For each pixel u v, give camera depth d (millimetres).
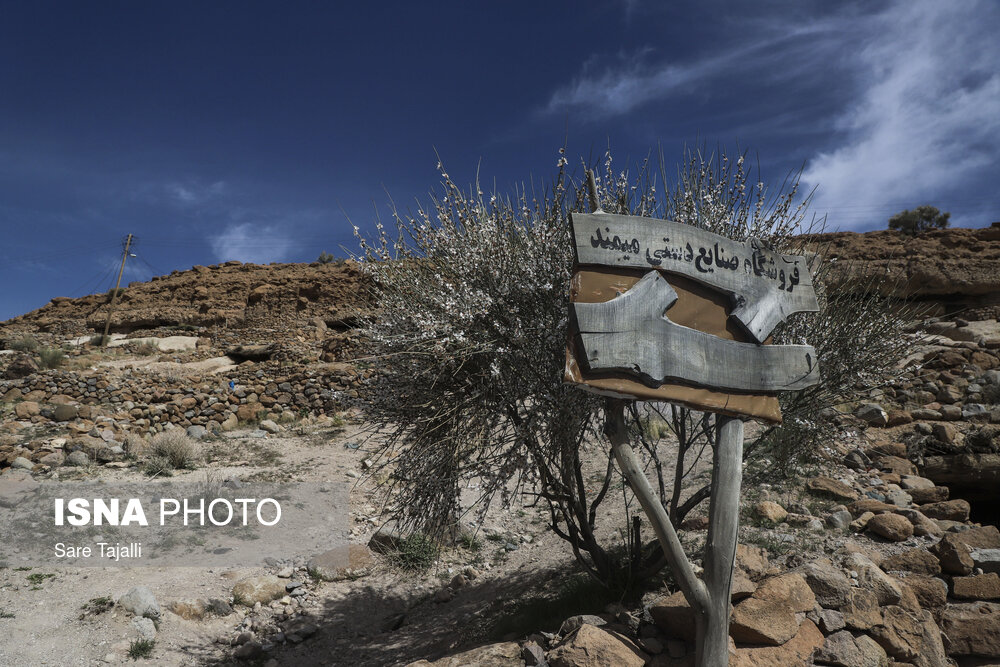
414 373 5684
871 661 4871
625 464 4684
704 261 4848
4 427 13484
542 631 5605
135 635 6723
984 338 14516
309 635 7445
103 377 16688
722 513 4621
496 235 5582
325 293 51281
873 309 6746
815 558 5914
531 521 10305
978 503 8812
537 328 5383
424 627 7449
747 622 4832
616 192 5805
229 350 27531
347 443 14391
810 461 7797
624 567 6305
